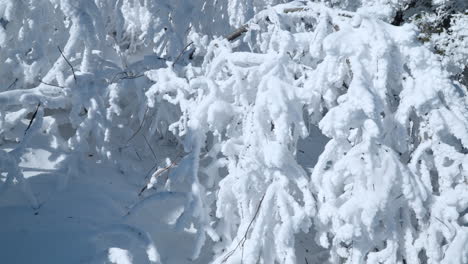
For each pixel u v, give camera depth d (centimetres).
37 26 339
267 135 260
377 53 242
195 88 305
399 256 250
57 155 326
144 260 251
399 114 248
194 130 282
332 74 254
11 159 270
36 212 270
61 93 332
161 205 313
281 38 275
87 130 326
